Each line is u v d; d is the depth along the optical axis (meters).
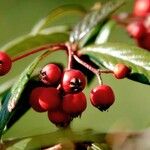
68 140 0.17
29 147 0.17
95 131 0.18
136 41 0.22
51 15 0.22
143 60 0.17
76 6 0.22
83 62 0.17
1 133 0.16
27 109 0.18
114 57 0.18
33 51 0.17
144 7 0.22
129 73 0.16
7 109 0.16
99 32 0.22
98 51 0.18
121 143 0.18
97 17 0.20
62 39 0.21
